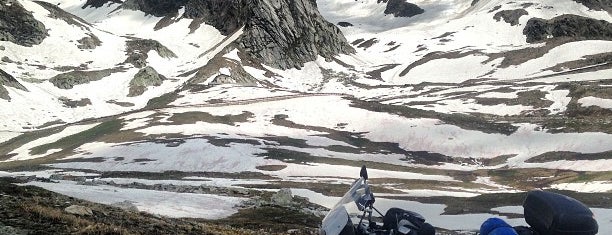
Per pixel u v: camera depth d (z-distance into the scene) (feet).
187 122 444.55
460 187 276.21
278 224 100.94
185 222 65.67
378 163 354.74
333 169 303.89
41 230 37.70
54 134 456.86
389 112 482.69
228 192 181.57
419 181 283.18
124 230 42.11
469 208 165.78
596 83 559.79
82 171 298.15
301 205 156.97
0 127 529.04
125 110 648.79
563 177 294.66
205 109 501.56
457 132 422.82
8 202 48.88
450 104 556.10
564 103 502.38
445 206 171.94
